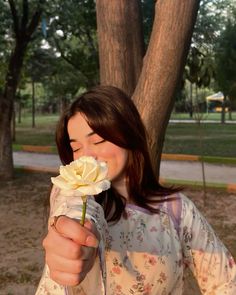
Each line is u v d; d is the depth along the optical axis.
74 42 12.90
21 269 5.03
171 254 1.30
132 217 1.28
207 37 10.78
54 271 0.81
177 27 2.73
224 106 29.95
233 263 1.42
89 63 11.70
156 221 1.31
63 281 0.80
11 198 8.61
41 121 37.59
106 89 1.30
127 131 1.26
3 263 5.22
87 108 1.25
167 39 2.74
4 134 10.19
